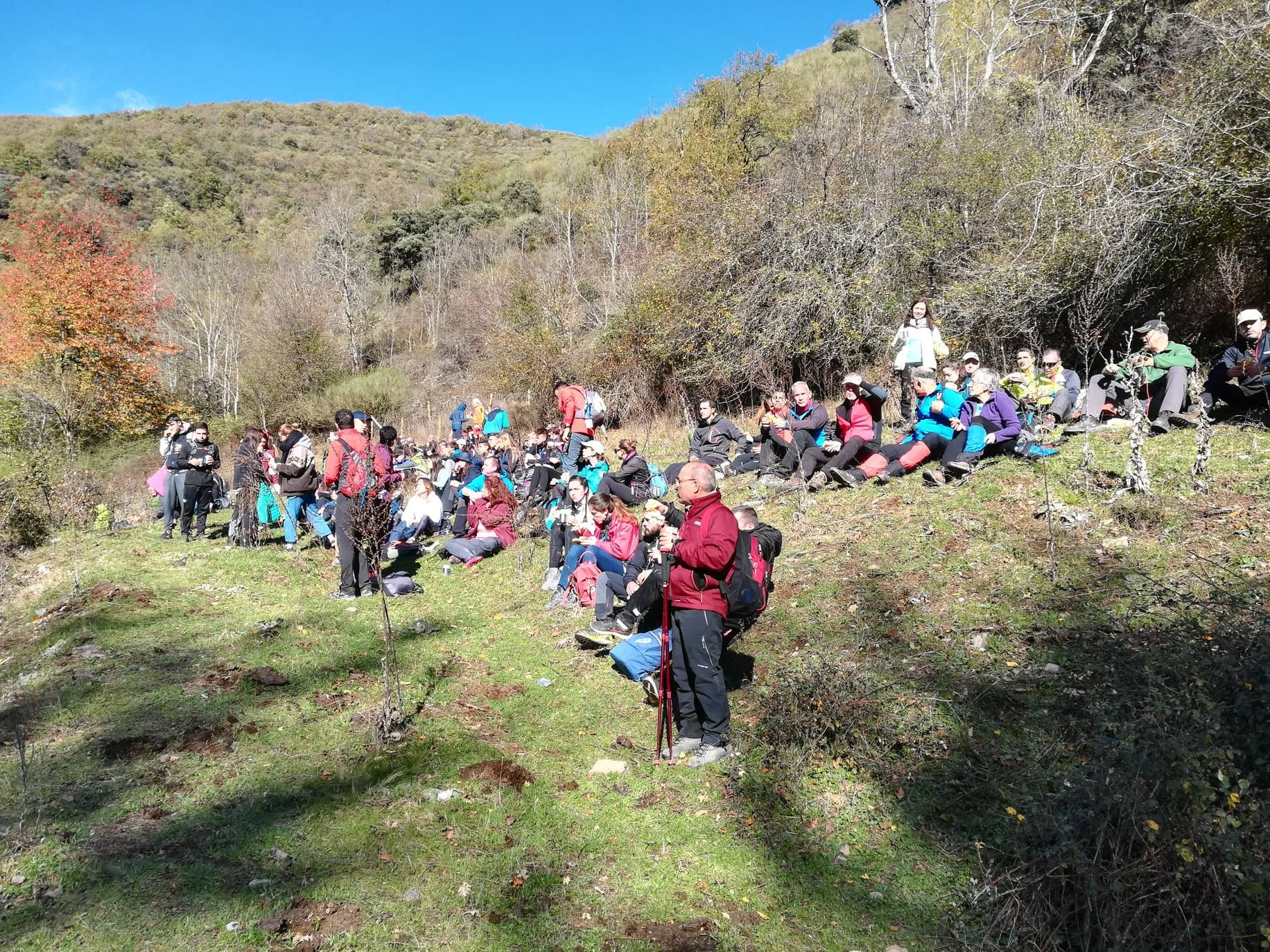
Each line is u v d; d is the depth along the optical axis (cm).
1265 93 896
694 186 1775
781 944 282
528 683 517
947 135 1547
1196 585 435
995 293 1179
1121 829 270
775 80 2345
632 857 330
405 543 910
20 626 669
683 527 402
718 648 399
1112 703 340
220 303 3244
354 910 294
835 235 1393
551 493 941
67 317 2105
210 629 618
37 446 1317
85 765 400
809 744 386
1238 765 282
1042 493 602
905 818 339
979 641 446
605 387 1800
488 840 338
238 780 387
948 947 274
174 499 970
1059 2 1991
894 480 733
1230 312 1038
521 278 2597
